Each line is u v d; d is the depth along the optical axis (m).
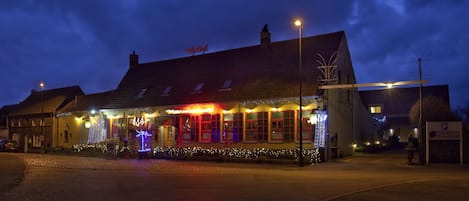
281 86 29.64
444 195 12.37
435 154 24.38
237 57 35.28
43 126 48.16
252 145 29.92
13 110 56.31
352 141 33.81
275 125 29.12
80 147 38.47
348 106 33.09
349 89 33.62
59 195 13.11
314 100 27.42
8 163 27.44
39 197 12.73
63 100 47.56
